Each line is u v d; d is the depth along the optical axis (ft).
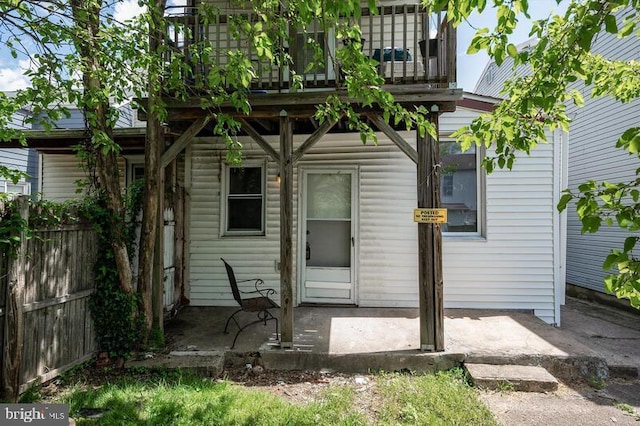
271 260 18.13
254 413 8.96
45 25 9.45
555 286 16.72
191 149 18.61
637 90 8.85
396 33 18.74
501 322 15.21
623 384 11.35
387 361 12.00
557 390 10.67
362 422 8.72
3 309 9.07
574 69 6.63
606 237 21.93
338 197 18.07
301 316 16.17
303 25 10.05
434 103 12.51
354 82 9.28
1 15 8.90
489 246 17.02
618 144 5.30
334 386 10.81
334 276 17.93
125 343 12.16
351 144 17.85
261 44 9.25
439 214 12.33
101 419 8.55
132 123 31.53
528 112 7.50
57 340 10.66
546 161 16.78
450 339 13.21
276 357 12.30
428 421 8.79
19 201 9.22
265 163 18.33
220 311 17.42
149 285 12.97
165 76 11.43
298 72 16.43
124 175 20.33
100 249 12.34
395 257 17.53
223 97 11.35
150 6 10.18
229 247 18.35
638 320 18.30
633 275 5.05
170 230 16.89
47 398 9.59
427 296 12.32
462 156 17.47
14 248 9.05
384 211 17.62
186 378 11.08
